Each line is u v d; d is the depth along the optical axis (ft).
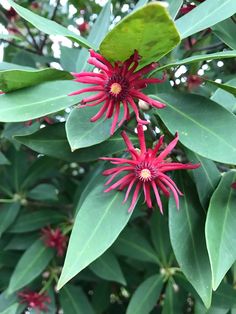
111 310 1.03
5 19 1.02
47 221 0.90
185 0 0.74
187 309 0.97
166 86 0.65
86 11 1.11
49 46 1.11
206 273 0.54
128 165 0.54
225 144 0.50
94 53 0.47
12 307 0.82
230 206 0.54
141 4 0.58
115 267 0.82
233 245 0.51
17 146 0.79
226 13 0.52
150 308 0.80
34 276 0.82
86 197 0.58
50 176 1.00
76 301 0.87
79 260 0.51
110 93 0.48
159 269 0.87
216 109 0.53
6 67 0.63
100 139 0.53
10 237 0.92
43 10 1.16
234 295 0.72
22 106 0.52
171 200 0.56
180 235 0.55
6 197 0.94
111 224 0.53
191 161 0.58
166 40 0.44
